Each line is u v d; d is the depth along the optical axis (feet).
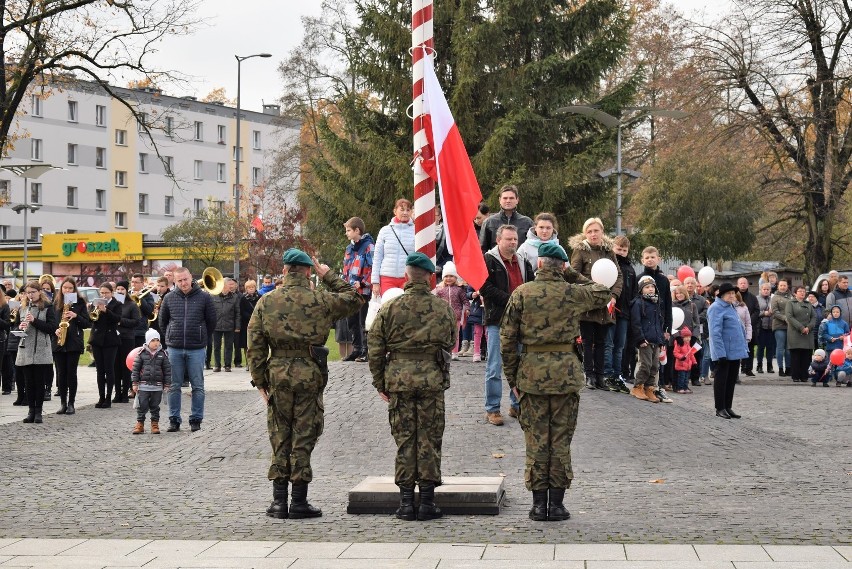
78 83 98.63
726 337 49.39
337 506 29.55
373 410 41.16
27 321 52.21
